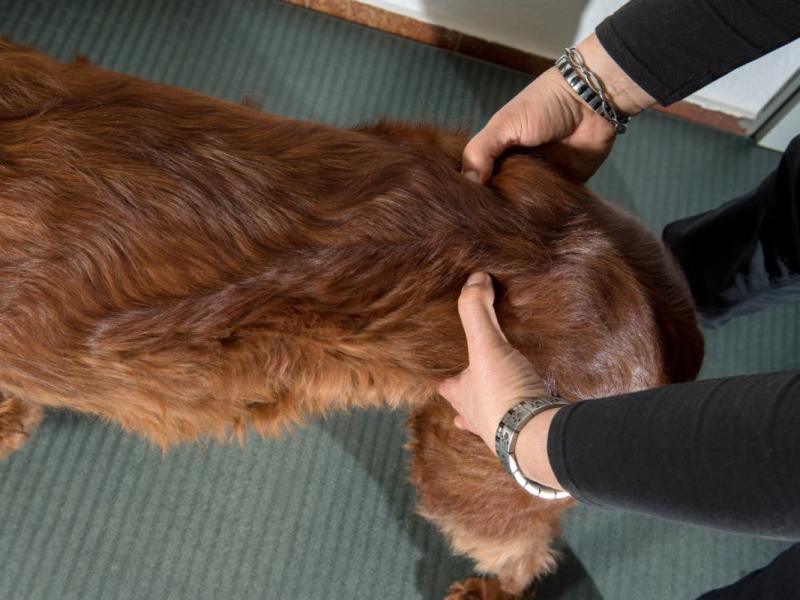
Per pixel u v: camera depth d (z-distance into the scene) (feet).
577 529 4.85
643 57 2.91
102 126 2.58
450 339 2.87
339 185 2.74
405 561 4.69
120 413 3.10
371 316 2.79
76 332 2.67
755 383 1.74
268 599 4.50
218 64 5.51
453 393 2.92
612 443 2.00
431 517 3.91
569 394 2.93
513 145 3.12
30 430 4.43
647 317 2.95
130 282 2.61
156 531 4.51
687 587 4.84
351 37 5.80
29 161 2.49
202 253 2.62
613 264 2.92
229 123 2.77
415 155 2.88
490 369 2.62
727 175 5.87
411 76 5.76
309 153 2.77
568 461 2.17
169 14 5.56
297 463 4.76
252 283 2.68
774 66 5.24
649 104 3.16
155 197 2.57
